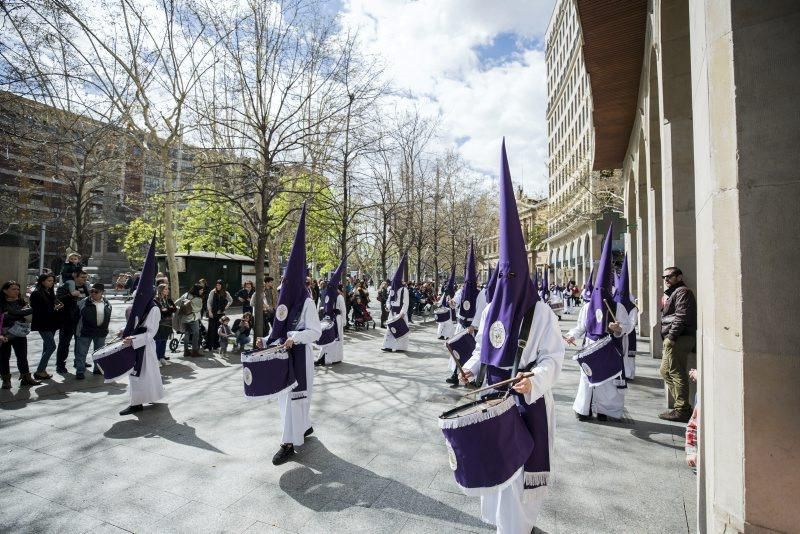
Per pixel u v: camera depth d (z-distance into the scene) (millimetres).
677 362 5707
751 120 2020
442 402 6477
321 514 3375
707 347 2494
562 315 26219
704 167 2539
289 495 3672
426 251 32438
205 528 3189
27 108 9000
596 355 5480
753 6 2043
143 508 3461
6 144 8477
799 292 1882
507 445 2533
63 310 8039
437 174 24641
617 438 5008
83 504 3520
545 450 2820
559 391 7250
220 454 4527
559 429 5324
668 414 5707
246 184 10570
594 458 4438
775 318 1921
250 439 4953
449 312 13031
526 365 2896
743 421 1968
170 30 10859
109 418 5676
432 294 25656
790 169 1925
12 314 7031
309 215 13883
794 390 1870
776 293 1927
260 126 10203
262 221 10242
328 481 3928
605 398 5621
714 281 2217
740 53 2055
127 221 28312
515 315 2922
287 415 4520
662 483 3885
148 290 6164
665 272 6035
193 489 3773
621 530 3143
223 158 12023
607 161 18078
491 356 2982
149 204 12672
